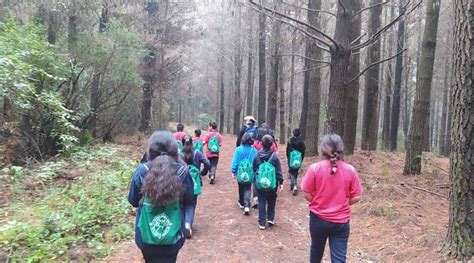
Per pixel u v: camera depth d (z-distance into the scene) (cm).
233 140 2922
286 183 1135
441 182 988
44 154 1315
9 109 1279
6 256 538
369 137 1689
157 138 389
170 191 356
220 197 1011
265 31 2347
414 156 1058
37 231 616
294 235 709
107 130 1902
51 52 1362
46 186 980
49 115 1294
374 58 1619
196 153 714
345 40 980
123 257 570
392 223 714
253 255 610
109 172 1084
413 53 2777
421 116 1051
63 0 1540
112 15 1911
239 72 3528
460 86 514
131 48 1725
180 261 582
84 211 747
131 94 1944
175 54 2431
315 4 1395
